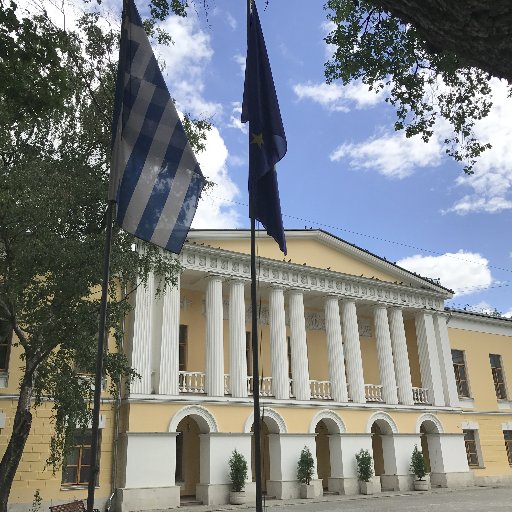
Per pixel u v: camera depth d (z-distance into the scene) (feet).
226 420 69.21
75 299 40.01
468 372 102.47
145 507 59.52
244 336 74.64
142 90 24.02
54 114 40.27
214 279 74.54
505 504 61.46
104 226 41.45
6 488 35.68
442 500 67.41
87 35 42.75
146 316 66.80
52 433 59.36
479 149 33.12
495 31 10.84
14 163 39.99
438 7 11.20
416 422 87.15
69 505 43.16
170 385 66.08
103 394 63.62
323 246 89.51
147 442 62.39
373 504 63.31
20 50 27.45
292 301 81.92
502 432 102.73
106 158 42.60
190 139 46.26
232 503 64.39
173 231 22.61
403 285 94.07
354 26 30.48
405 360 90.33
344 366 84.33
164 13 29.35
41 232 37.27
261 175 24.79
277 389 75.15
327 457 88.28
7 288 37.17
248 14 26.76
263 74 26.20
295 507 61.52
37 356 39.24
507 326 112.68
